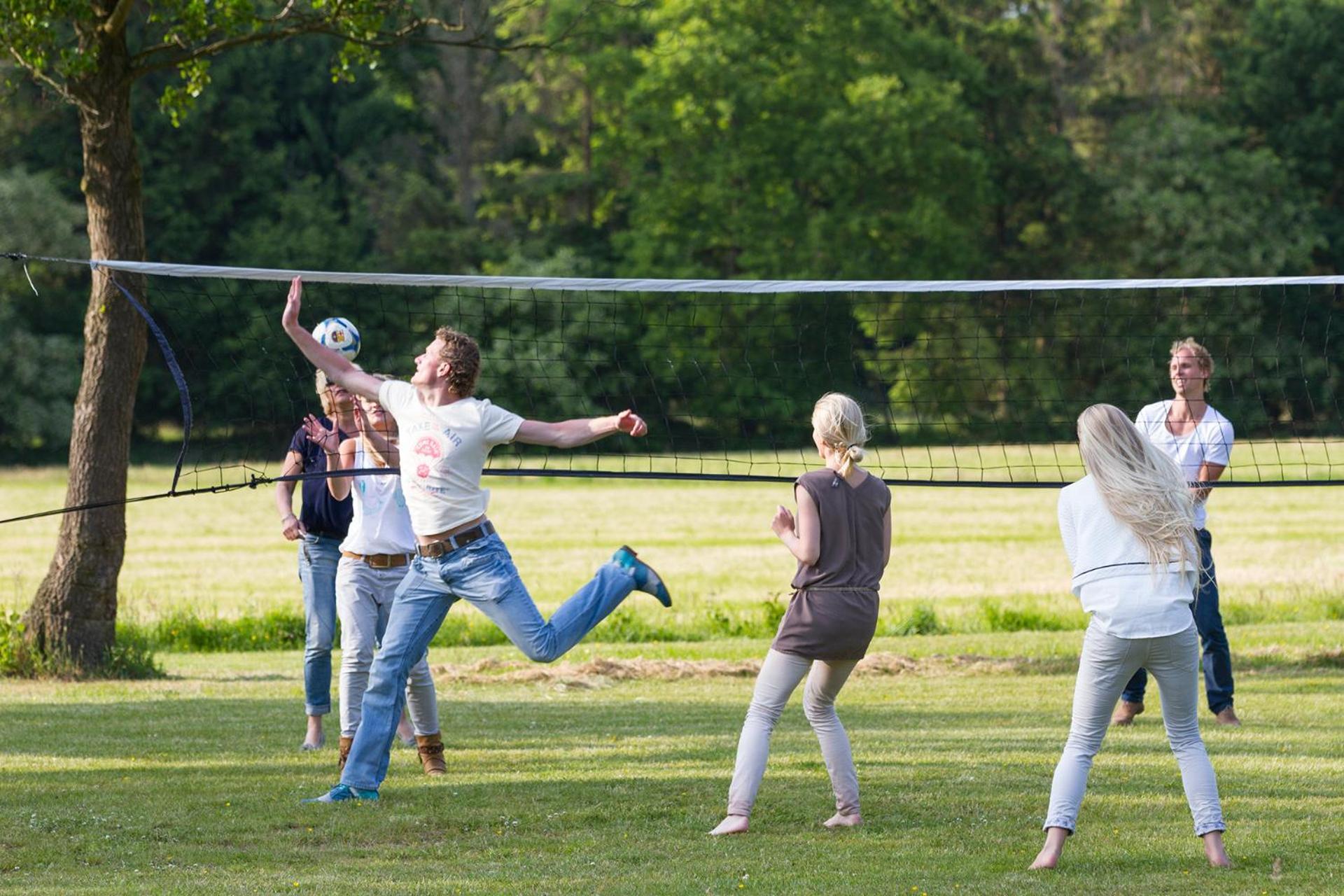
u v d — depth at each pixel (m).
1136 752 23.92
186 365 93.94
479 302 114.00
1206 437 26.83
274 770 22.78
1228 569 68.44
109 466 38.31
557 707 30.48
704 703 31.22
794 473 115.94
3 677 37.09
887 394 135.75
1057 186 191.00
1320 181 187.12
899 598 58.94
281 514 24.88
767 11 172.00
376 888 15.68
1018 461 128.62
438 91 182.75
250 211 175.75
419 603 20.36
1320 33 185.25
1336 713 28.12
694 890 15.62
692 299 153.88
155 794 20.78
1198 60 199.62
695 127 168.50
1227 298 146.38
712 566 79.00
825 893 15.48
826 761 19.02
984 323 142.12
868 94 167.25
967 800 20.33
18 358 152.50
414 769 22.88
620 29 168.50
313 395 79.56
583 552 86.06
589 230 191.75
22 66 40.03
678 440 137.12
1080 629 49.31
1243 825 18.72
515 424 19.62
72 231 160.88
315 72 179.75
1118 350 138.38
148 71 39.31
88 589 38.00
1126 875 16.30
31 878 16.14
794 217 168.50
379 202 179.38
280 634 48.09
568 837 18.27
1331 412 140.12
